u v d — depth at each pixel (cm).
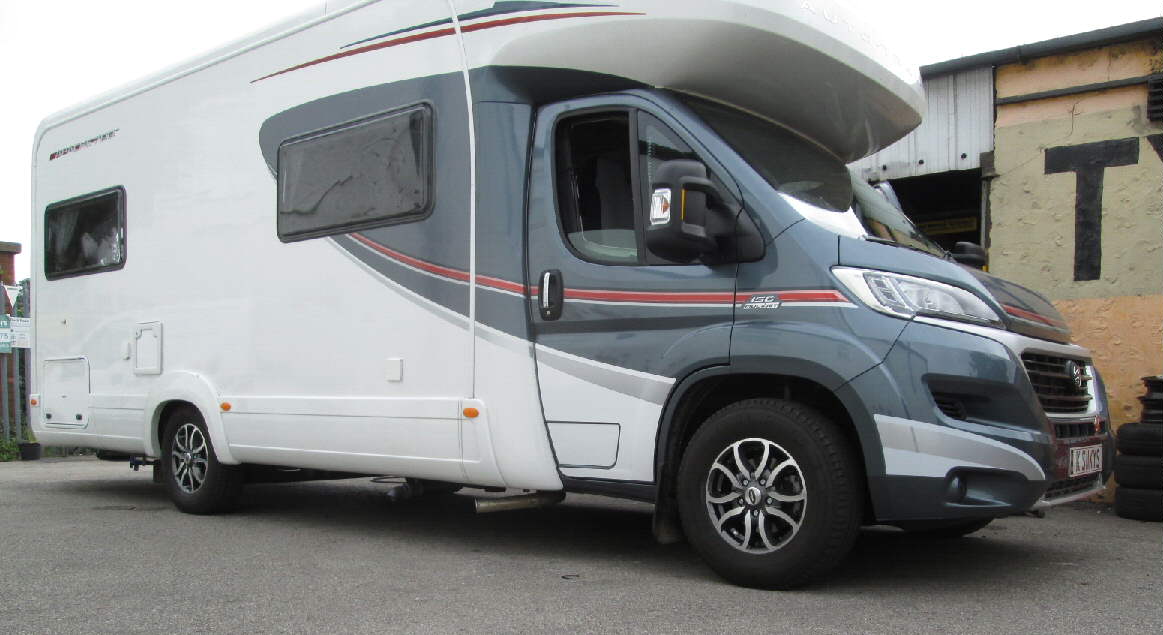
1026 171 768
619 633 339
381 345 532
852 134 528
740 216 421
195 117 658
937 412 378
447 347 500
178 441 672
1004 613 369
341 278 555
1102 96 738
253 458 606
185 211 659
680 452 445
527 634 339
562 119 479
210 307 635
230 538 553
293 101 593
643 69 457
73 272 760
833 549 390
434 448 503
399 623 355
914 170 820
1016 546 529
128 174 711
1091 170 740
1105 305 732
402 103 531
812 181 462
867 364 384
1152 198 716
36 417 798
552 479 468
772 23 434
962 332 386
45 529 587
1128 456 645
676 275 433
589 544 530
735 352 410
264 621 360
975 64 779
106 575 445
